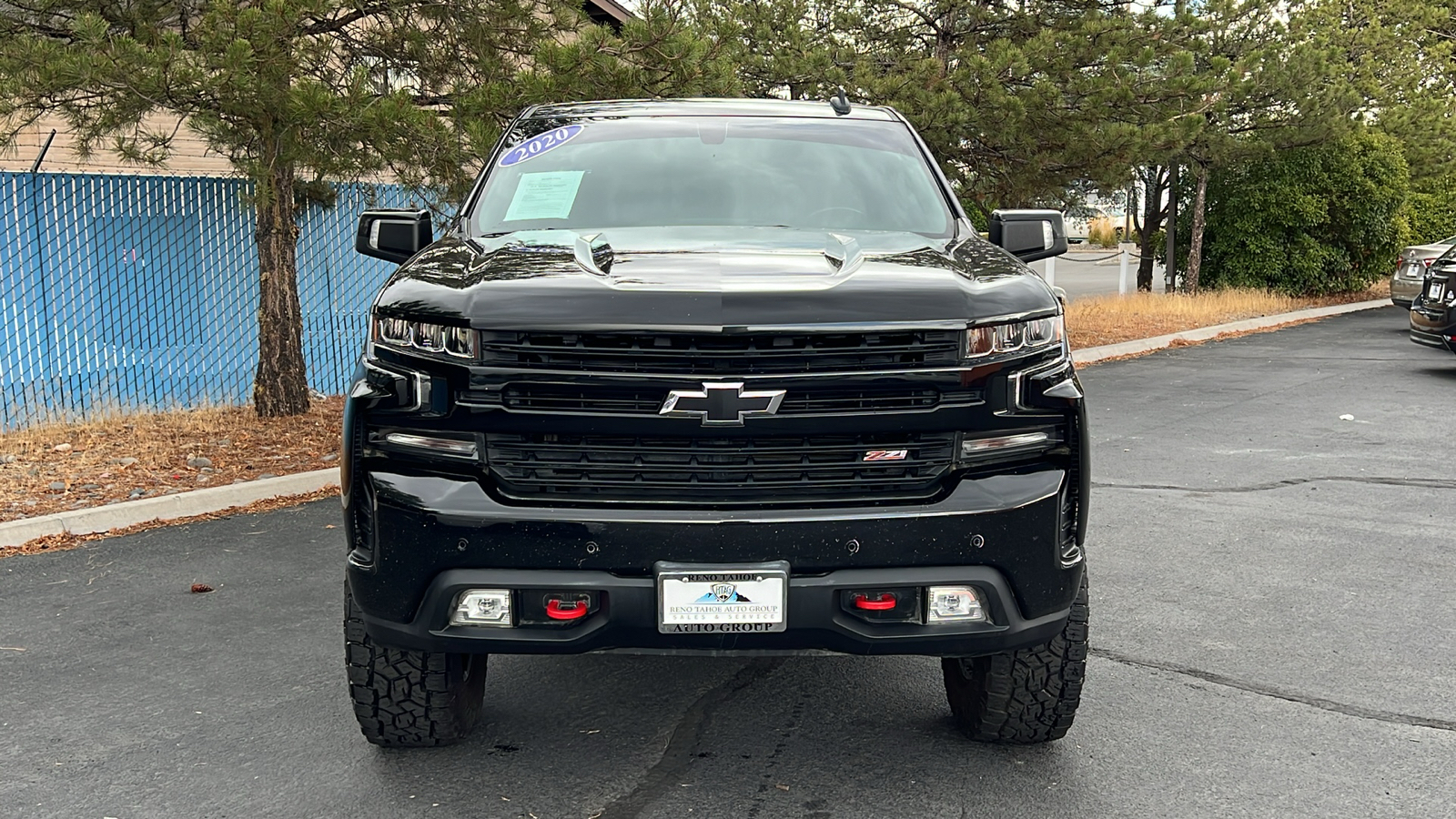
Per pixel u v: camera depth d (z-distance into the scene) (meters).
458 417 3.39
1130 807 3.64
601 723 4.32
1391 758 3.98
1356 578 6.06
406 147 8.68
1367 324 20.69
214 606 5.68
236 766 3.96
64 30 9.02
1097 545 6.70
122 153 8.66
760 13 16.08
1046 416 3.54
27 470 8.34
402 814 3.61
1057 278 33.62
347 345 12.63
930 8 17.20
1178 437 10.20
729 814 3.61
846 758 4.01
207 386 11.48
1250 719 4.31
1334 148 23.66
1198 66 21.48
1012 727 3.97
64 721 4.34
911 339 3.39
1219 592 5.84
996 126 15.60
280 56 8.09
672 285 3.45
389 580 3.45
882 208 4.69
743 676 4.80
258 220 10.32
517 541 3.35
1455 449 9.58
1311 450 9.58
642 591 3.35
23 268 10.50
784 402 3.35
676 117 5.27
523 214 4.59
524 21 9.41
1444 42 29.28
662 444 3.38
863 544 3.37
